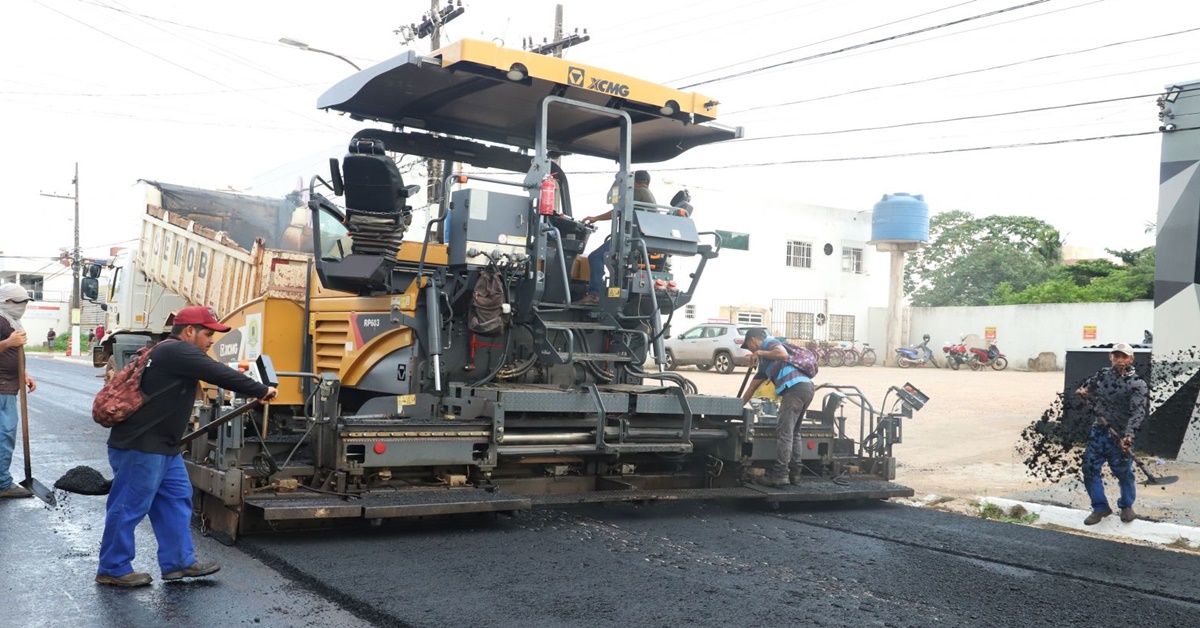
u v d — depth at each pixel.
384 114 8.62
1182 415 10.87
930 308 34.66
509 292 7.50
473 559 5.79
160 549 5.14
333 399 6.43
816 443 8.72
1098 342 29.84
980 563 6.23
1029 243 44.16
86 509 7.17
